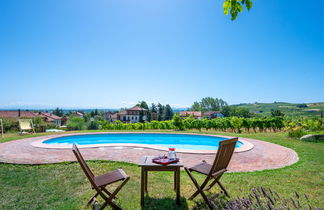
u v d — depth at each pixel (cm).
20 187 384
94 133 1384
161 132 1452
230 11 236
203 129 2016
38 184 401
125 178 296
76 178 438
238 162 611
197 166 368
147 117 6612
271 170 510
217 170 331
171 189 378
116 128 2109
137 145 877
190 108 9838
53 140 1168
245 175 462
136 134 1435
